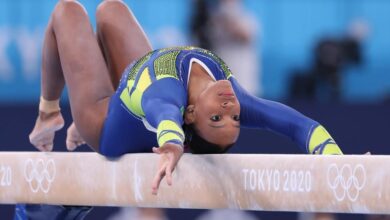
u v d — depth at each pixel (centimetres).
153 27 2367
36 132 1227
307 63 2342
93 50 1131
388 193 821
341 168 859
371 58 2344
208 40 2300
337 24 2373
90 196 1034
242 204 924
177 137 882
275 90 2319
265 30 2369
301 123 1016
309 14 2377
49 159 1062
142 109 976
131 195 998
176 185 961
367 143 1814
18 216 1210
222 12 2303
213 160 943
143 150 1068
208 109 973
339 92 2247
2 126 1847
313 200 878
